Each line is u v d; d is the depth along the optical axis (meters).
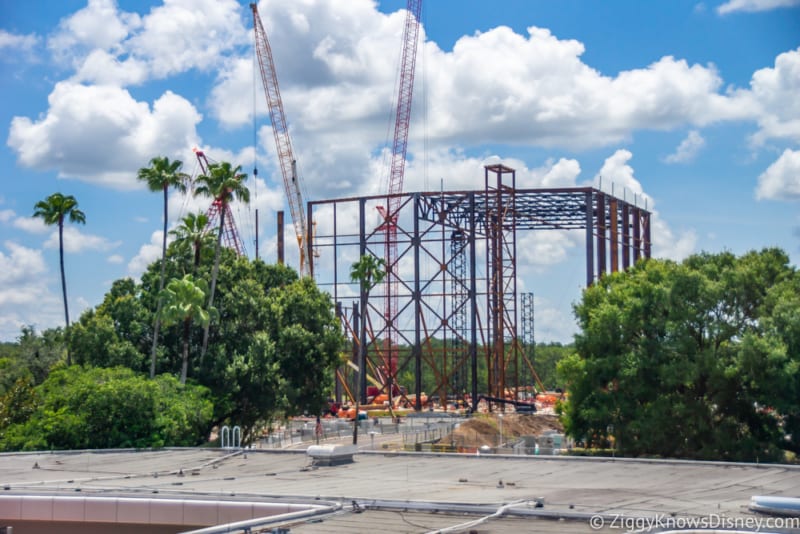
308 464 43.66
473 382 152.88
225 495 32.28
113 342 89.44
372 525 25.19
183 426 78.75
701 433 78.75
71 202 99.81
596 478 36.53
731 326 81.12
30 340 111.38
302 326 100.69
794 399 74.00
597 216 146.75
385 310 159.12
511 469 39.97
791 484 34.09
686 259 89.88
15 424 79.75
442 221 154.50
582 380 83.62
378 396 176.50
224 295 97.88
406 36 183.62
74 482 38.75
